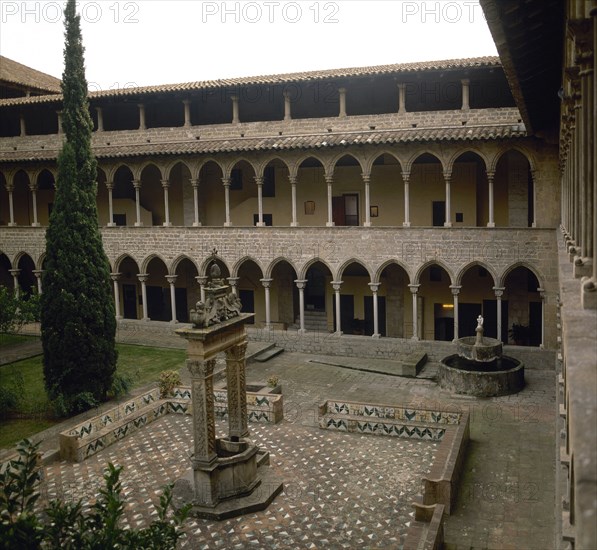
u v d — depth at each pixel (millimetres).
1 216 48812
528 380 30391
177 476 19391
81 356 26250
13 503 7027
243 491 17484
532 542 15352
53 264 26297
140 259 41031
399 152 34219
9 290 50125
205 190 43156
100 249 27172
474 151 32844
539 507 17156
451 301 38594
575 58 9648
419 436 22234
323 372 32781
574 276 9555
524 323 37250
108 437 22125
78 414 26188
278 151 36781
